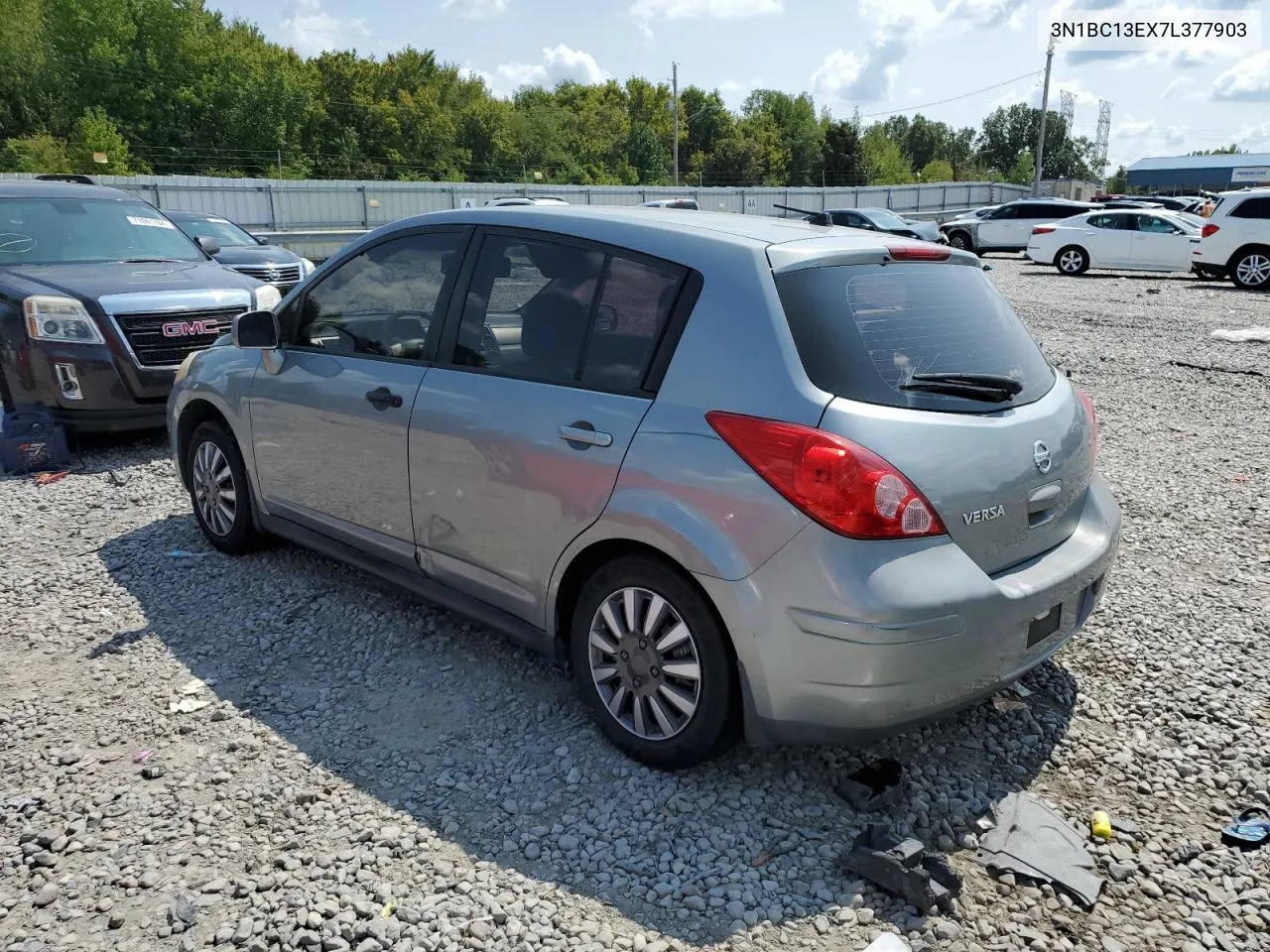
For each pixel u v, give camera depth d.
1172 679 3.89
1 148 62.91
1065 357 11.85
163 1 69.31
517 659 3.99
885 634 2.70
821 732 2.87
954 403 3.01
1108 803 3.12
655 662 3.13
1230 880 2.78
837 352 2.90
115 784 3.16
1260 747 3.44
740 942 2.51
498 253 3.68
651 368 3.12
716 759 3.30
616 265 3.32
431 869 2.77
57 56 65.81
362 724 3.53
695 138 120.00
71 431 7.13
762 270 3.01
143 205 8.91
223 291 7.61
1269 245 19.61
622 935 2.53
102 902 2.62
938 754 3.36
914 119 161.50
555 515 3.28
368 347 4.09
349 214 37.12
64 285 7.14
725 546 2.84
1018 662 3.05
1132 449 7.64
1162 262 23.16
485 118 93.06
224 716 3.56
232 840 2.89
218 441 4.91
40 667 3.94
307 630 4.26
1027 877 2.76
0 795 3.10
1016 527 3.07
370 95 85.81
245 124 73.44
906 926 2.57
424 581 3.95
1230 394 9.75
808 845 2.88
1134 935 2.56
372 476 3.99
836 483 2.70
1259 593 4.76
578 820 2.99
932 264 3.46
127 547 5.25
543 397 3.35
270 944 2.49
